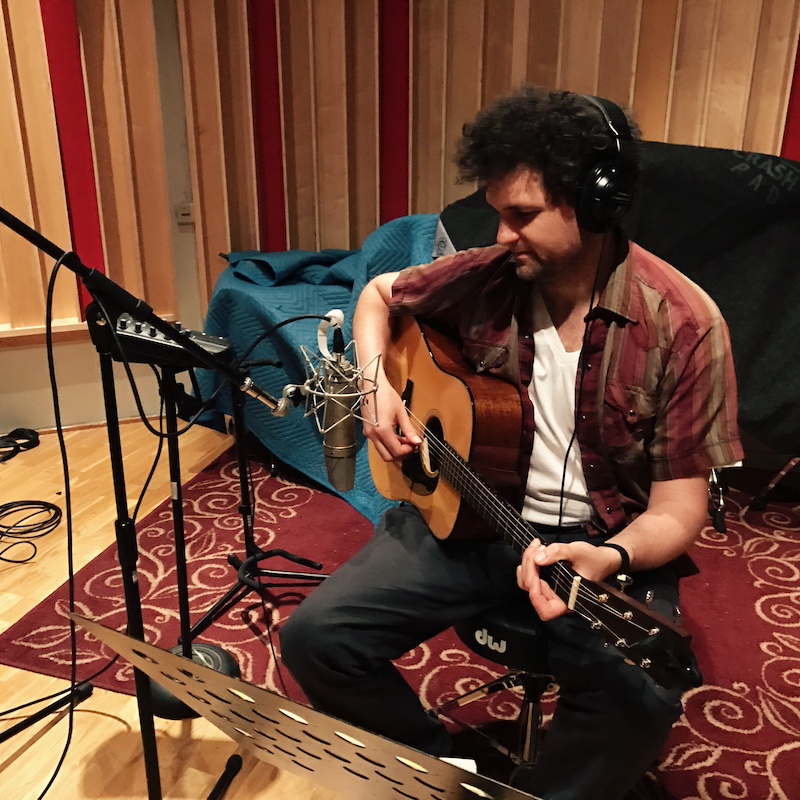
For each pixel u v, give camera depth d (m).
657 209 2.41
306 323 2.66
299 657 1.28
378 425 1.44
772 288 2.39
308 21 3.12
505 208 1.14
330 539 2.46
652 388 1.21
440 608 1.32
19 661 1.88
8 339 3.17
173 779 1.55
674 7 2.73
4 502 2.70
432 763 0.81
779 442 2.45
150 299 3.40
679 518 1.19
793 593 2.21
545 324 1.31
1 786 1.52
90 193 3.16
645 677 1.13
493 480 1.32
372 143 3.28
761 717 1.74
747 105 2.72
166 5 3.06
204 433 3.30
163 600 2.14
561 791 1.19
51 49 2.94
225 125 3.25
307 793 1.52
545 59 2.95
